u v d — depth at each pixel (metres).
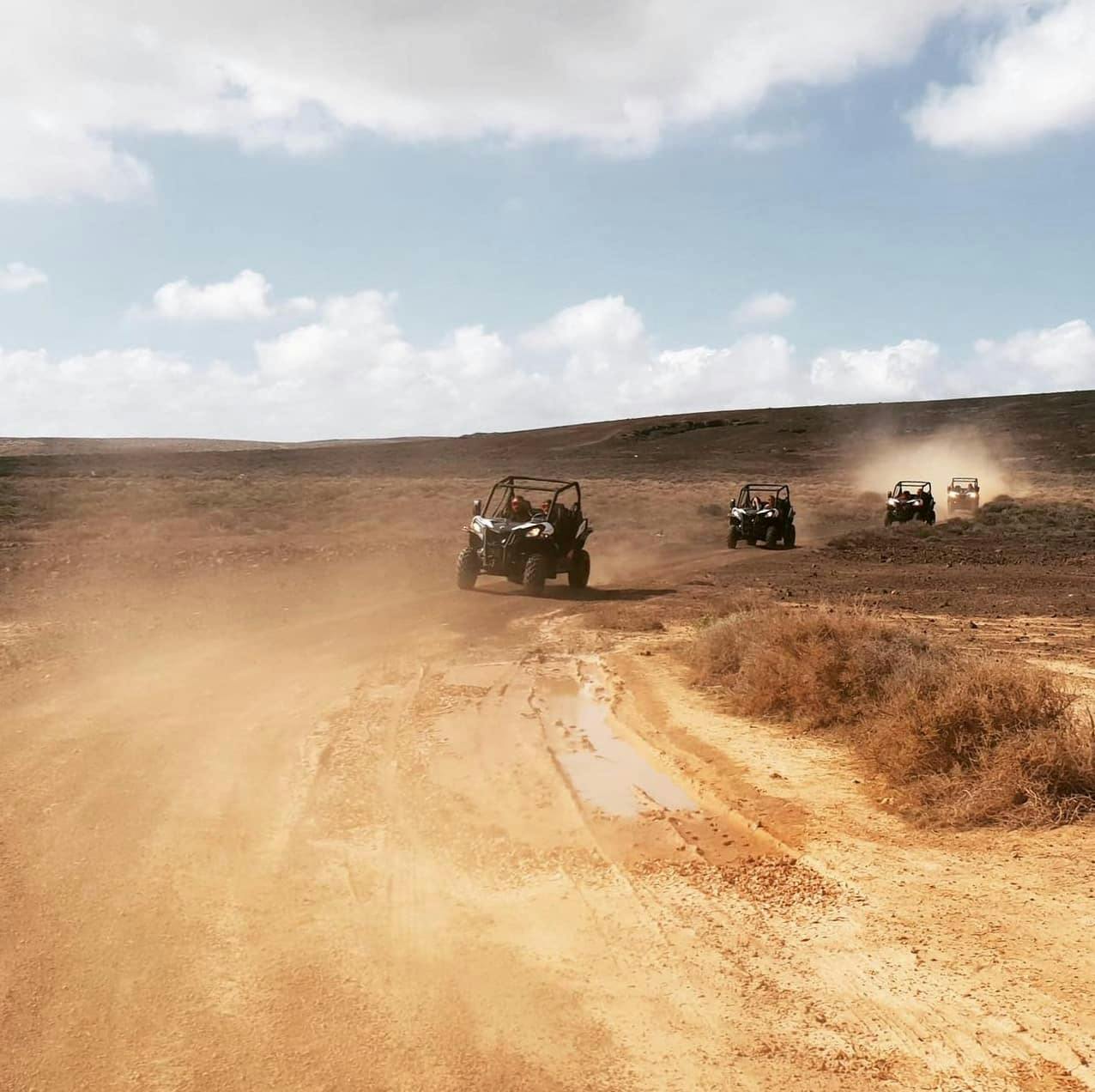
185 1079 3.40
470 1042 3.65
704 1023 3.80
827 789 6.69
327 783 6.74
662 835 5.89
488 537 17.69
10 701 8.96
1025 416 127.19
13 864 5.30
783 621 9.88
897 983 4.09
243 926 4.61
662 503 51.97
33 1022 3.78
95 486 46.53
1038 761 6.14
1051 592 17.94
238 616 14.12
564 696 9.59
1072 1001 3.89
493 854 5.57
